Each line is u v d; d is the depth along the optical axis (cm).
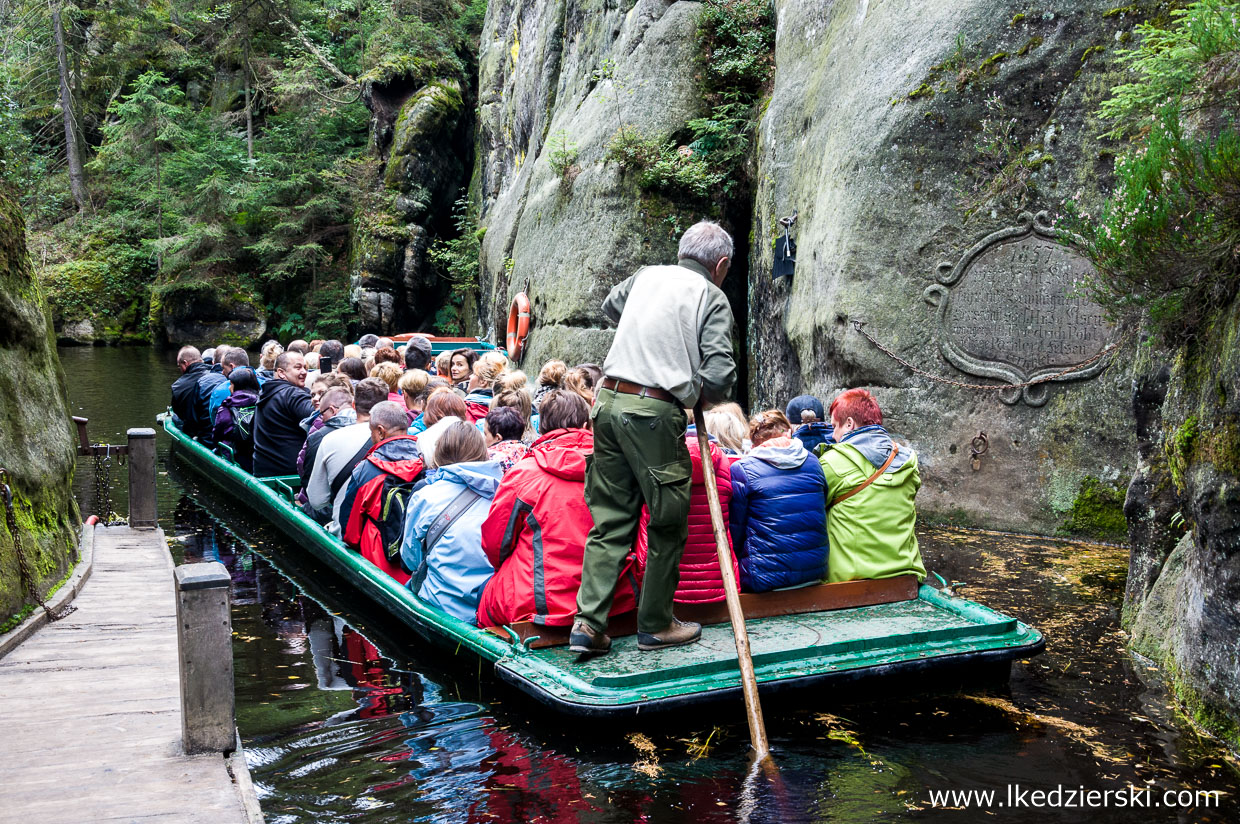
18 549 454
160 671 393
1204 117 401
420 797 303
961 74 702
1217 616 348
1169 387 407
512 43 2036
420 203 2341
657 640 381
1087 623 466
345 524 556
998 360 684
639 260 1177
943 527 686
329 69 2683
